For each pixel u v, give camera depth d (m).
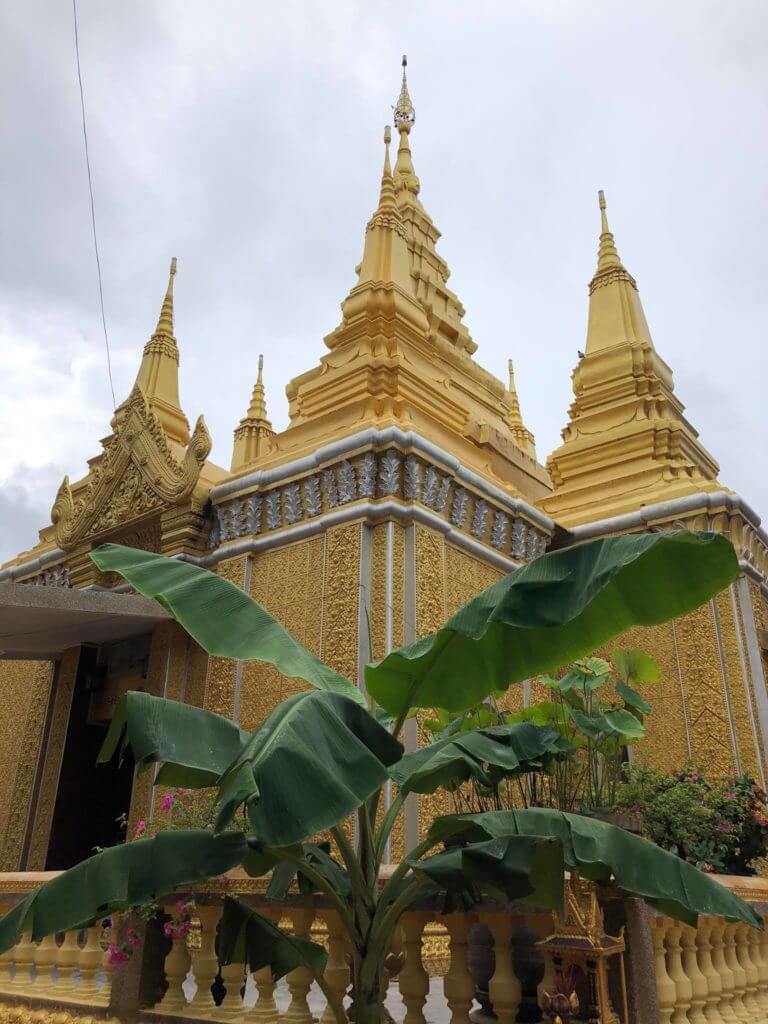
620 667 6.33
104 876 3.18
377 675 3.94
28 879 5.24
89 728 10.48
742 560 9.90
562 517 11.29
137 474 10.65
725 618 9.75
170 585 3.87
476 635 3.35
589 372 13.22
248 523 9.43
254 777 2.62
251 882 4.28
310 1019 3.93
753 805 7.32
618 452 11.96
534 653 3.82
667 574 3.51
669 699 9.77
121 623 9.49
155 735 3.33
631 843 3.30
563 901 3.37
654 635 10.11
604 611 3.68
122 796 10.55
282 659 3.66
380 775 2.88
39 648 10.79
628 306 13.68
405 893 3.48
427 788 3.79
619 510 10.88
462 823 3.48
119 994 4.31
